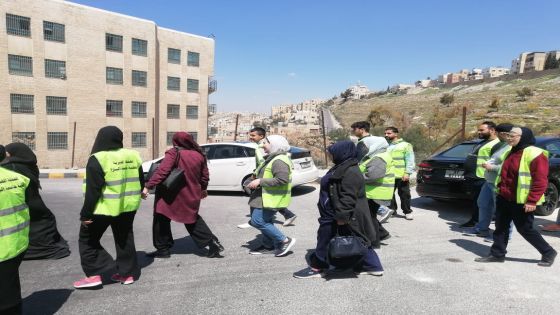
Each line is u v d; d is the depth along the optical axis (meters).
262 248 5.43
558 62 123.12
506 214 4.80
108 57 42.19
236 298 3.90
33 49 37.38
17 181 3.14
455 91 114.00
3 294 3.05
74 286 4.16
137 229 6.84
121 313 3.61
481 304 3.72
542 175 4.49
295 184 9.93
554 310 3.60
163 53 48.16
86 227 4.05
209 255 5.14
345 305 3.72
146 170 10.78
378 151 5.32
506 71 160.75
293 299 3.86
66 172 16.89
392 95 137.62
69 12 39.25
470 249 5.45
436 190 7.75
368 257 4.39
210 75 52.66
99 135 4.06
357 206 4.20
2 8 35.44
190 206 4.91
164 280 4.38
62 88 39.34
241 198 9.95
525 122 48.62
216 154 10.53
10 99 36.47
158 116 48.28
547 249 4.70
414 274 4.50
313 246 5.66
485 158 6.32
